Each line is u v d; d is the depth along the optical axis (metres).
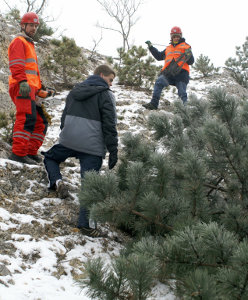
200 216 2.98
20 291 2.36
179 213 3.00
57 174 3.72
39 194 3.79
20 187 3.78
